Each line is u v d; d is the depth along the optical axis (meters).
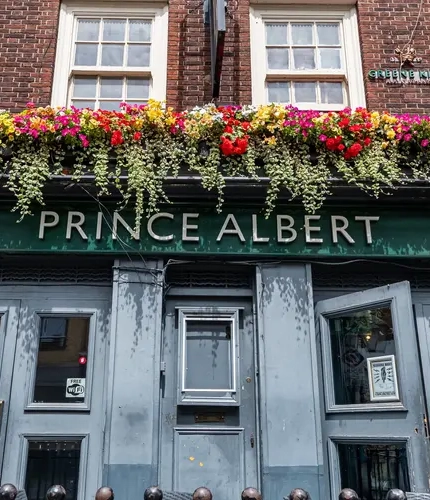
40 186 5.42
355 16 7.13
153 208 5.69
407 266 5.84
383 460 5.07
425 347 5.73
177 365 5.55
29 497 5.14
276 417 5.22
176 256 5.65
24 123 5.57
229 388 5.57
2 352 5.51
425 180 5.67
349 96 6.83
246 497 2.50
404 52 6.83
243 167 5.70
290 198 5.73
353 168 5.73
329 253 5.68
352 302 5.49
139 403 5.18
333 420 5.35
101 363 5.55
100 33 7.04
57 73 6.75
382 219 5.82
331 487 5.16
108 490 2.58
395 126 5.81
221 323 5.78
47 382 5.51
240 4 7.09
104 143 5.67
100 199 5.71
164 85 6.74
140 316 5.43
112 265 5.77
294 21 7.18
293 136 5.70
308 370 5.36
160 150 5.67
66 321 5.72
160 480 5.22
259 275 5.66
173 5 7.07
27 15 6.87
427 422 5.29
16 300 5.70
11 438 5.28
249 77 6.74
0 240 5.55
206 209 5.77
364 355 5.40
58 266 5.83
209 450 5.32
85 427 5.34
